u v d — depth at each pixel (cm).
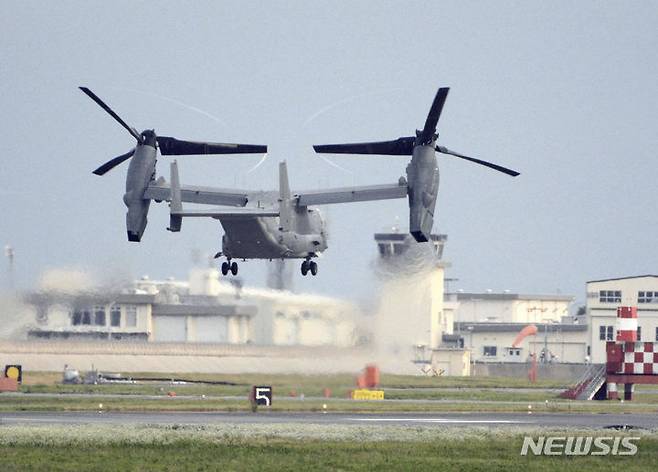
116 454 16350
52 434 17900
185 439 17675
